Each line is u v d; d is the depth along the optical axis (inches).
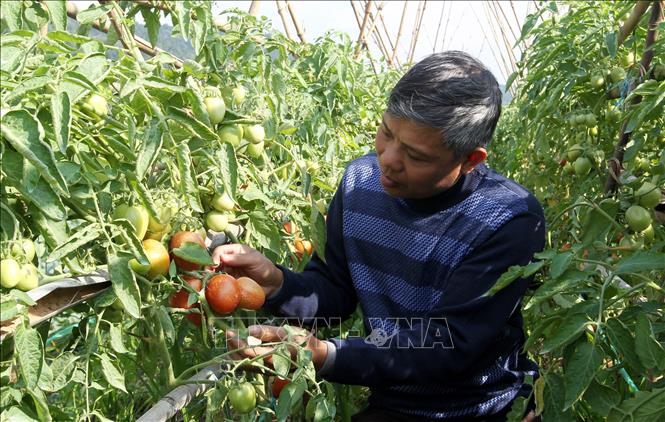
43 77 44.0
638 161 96.7
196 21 64.6
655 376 68.5
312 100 104.9
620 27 96.7
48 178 41.8
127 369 80.5
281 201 77.9
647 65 88.8
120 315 59.9
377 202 71.0
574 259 62.9
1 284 44.2
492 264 65.2
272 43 88.6
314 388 71.6
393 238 69.4
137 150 56.1
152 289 60.9
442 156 59.7
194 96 54.4
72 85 45.9
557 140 124.0
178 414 77.0
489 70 60.9
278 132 77.0
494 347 67.2
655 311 65.9
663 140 94.0
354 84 121.6
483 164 69.9
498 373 68.5
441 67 57.9
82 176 49.9
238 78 74.3
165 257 57.1
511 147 161.6
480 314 64.6
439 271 67.5
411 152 59.6
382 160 61.7
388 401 69.4
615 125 105.4
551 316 65.4
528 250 66.1
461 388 67.6
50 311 50.7
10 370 48.6
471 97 57.4
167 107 53.8
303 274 74.9
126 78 52.2
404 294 69.4
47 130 47.8
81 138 51.3
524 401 65.0
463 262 66.5
